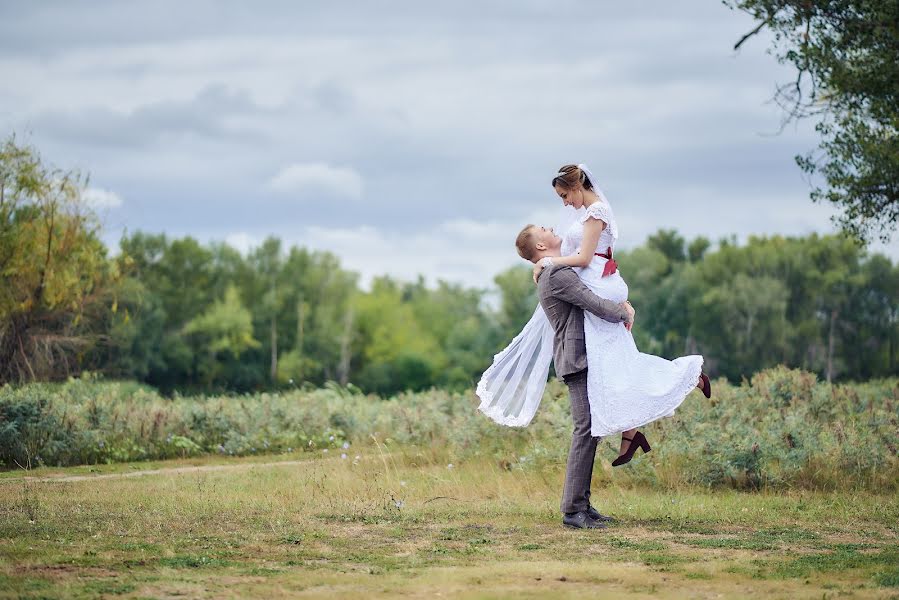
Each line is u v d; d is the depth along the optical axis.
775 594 6.36
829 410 16.28
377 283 131.88
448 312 139.00
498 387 10.65
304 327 119.25
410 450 17.67
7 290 24.67
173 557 7.52
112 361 30.81
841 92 18.28
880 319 106.06
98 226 25.92
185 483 13.87
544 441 15.73
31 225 25.03
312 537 8.69
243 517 9.94
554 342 9.97
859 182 18.84
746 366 104.31
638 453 13.42
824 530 9.50
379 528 9.34
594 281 9.73
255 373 112.50
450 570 7.14
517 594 6.31
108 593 6.24
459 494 12.39
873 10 17.44
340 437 21.53
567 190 10.00
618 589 6.54
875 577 6.82
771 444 13.22
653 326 110.00
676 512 10.56
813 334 104.94
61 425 18.70
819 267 108.56
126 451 19.06
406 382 119.69
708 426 14.02
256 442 20.47
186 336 111.19
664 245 134.62
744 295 104.69
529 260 10.16
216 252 120.75
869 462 12.93
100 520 9.70
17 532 8.80
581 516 9.56
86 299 26.52
